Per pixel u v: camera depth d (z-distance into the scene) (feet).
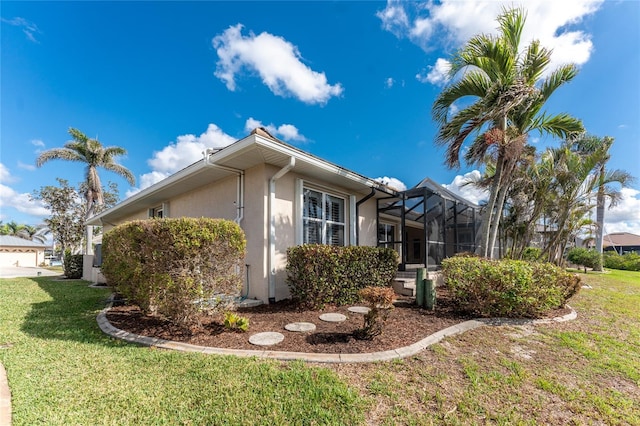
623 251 149.48
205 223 15.38
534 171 39.24
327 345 13.38
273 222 22.26
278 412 8.70
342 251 21.50
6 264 120.06
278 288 22.40
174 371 11.02
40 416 8.43
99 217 50.14
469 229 42.01
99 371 11.12
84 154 60.75
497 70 22.71
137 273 16.69
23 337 15.14
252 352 12.63
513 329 16.67
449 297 23.44
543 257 51.98
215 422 8.28
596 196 44.50
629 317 20.75
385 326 16.03
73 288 35.09
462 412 9.02
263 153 20.13
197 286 14.99
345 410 8.82
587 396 10.27
